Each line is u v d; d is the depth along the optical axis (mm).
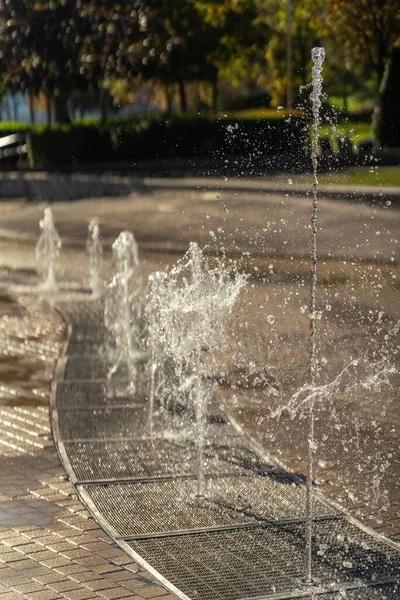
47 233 16797
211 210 20328
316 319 10195
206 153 32562
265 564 4562
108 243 18188
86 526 5008
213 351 8797
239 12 44250
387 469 5879
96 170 33281
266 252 15047
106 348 9523
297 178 22250
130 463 6066
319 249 14891
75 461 6098
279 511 5250
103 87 44156
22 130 41719
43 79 42156
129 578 4352
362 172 22891
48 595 4133
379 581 4375
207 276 8727
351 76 44438
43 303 12305
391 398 7359
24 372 8641
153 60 41719
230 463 6066
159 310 8898
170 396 7680
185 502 5387
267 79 54250
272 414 7055
